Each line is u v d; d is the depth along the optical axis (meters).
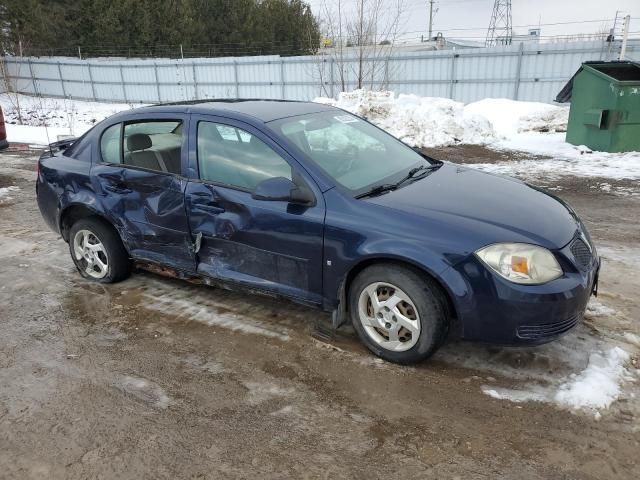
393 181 3.71
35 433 2.86
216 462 2.61
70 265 5.21
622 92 9.85
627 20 15.66
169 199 4.01
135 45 34.16
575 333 3.62
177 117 4.04
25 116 23.91
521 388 3.08
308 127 3.94
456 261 3.01
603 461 2.53
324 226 3.34
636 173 8.71
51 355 3.62
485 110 17.12
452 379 3.19
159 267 4.34
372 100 14.44
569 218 3.47
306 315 4.03
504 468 2.52
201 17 37.22
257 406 3.02
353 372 3.30
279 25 42.19
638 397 2.95
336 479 2.48
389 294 3.30
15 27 32.34
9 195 8.08
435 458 2.59
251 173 3.67
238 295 4.43
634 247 5.38
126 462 2.63
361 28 21.86
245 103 4.22
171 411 3.00
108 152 4.46
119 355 3.60
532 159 10.34
